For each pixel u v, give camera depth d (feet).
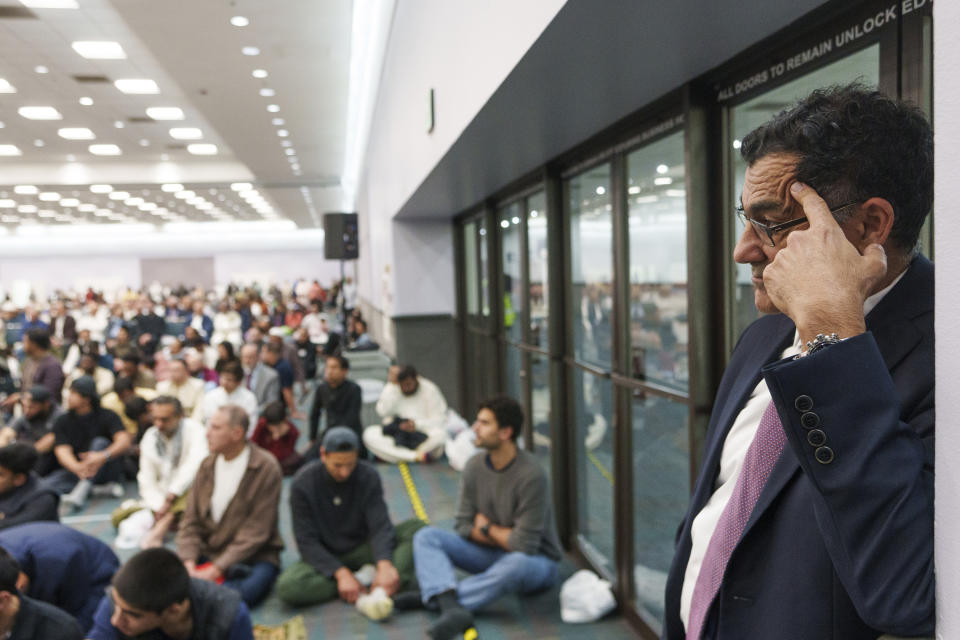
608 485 12.62
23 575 8.66
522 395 18.01
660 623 10.34
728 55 7.20
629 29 6.38
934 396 2.17
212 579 12.24
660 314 9.89
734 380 3.14
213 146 46.73
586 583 12.01
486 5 9.17
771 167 2.39
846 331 2.16
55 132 40.60
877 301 2.39
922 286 2.35
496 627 11.46
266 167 54.29
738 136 7.86
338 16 23.71
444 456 23.24
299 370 31.68
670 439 9.78
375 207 40.50
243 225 112.68
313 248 116.37
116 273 111.55
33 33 24.40
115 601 6.83
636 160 10.59
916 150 2.27
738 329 8.06
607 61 7.41
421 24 16.29
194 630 7.29
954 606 1.91
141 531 15.90
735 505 2.62
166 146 46.03
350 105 36.50
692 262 8.26
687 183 8.25
